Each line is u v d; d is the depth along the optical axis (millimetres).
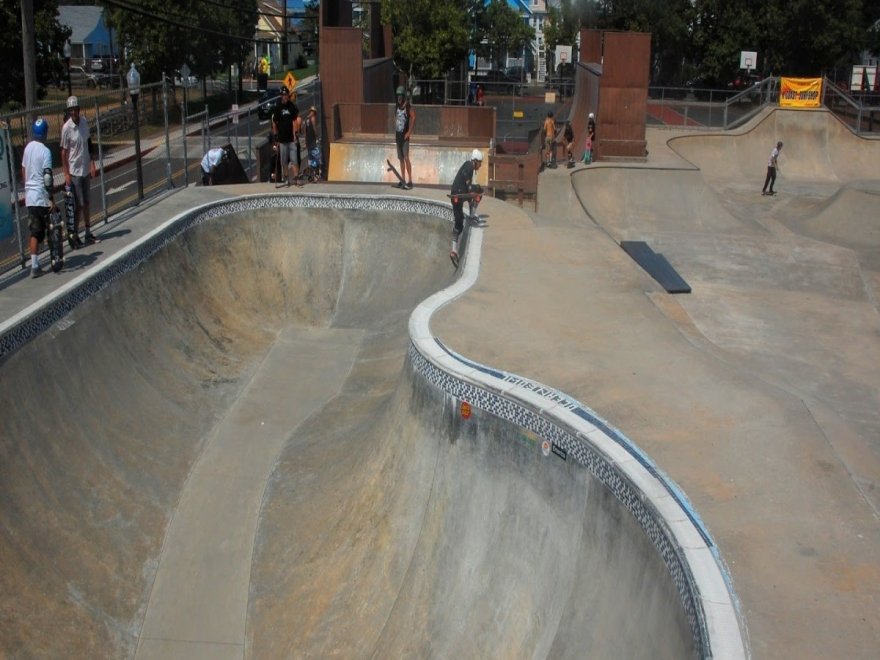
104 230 14234
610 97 24438
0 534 8227
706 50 46750
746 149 32375
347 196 16594
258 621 8805
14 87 32250
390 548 8734
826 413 8258
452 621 7664
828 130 32625
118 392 11227
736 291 15906
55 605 8227
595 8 51562
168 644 8539
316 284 16078
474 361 8953
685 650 5066
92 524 9297
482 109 22406
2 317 10070
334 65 22891
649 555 5840
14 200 11945
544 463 7332
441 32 44656
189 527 9984
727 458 7078
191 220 15219
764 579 5531
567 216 21266
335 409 12398
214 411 12312
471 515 8031
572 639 6477
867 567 5688
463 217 14586
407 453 9180
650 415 7844
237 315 15016
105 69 56156
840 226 22766
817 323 14219
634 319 10578
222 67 48625
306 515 9984
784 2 43969
